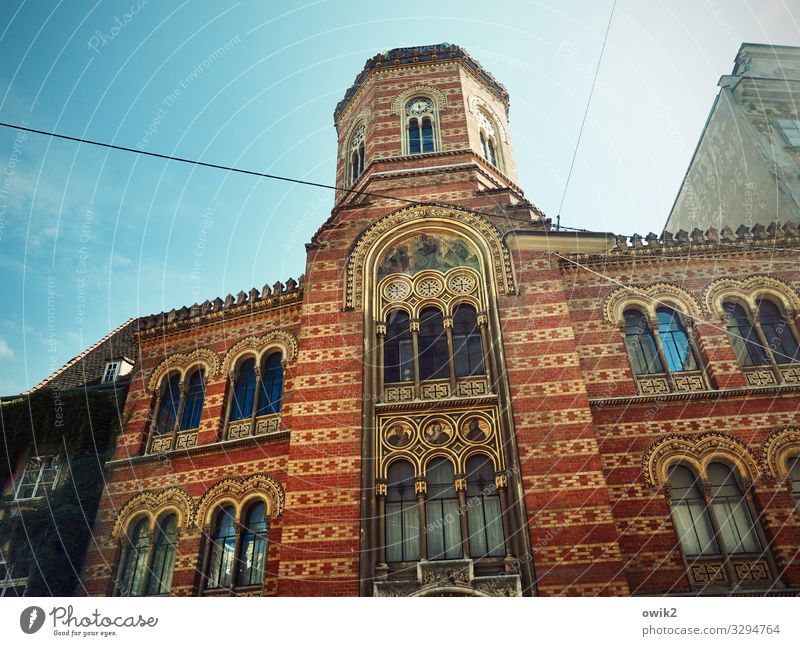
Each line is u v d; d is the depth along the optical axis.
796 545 15.15
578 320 19.41
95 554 18.44
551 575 14.14
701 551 15.54
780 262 19.92
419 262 20.08
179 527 18.23
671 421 17.14
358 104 27.41
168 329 22.89
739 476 16.36
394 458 16.52
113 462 19.97
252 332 21.61
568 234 19.89
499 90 28.14
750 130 26.81
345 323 18.94
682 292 19.69
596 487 15.12
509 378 17.05
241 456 18.78
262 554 17.31
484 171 23.08
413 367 18.17
